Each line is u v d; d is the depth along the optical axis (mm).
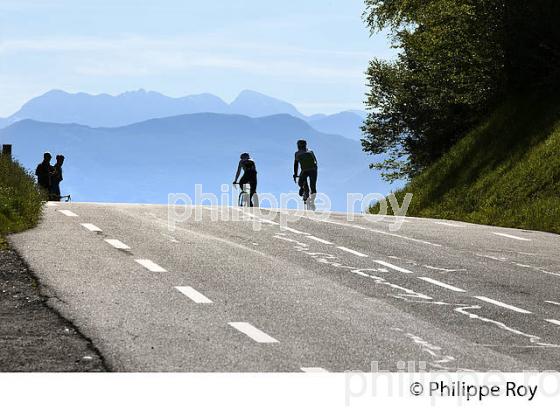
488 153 84750
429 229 53125
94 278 30688
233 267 34594
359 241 45219
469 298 30000
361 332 23891
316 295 29297
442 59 96875
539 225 62938
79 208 58750
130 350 20969
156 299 27391
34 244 38500
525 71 89125
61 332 22562
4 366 19547
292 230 49281
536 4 85750
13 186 54219
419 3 102000
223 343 21969
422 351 22078
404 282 32812
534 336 24344
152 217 53844
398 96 126062
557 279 35031
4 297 27125
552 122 80438
